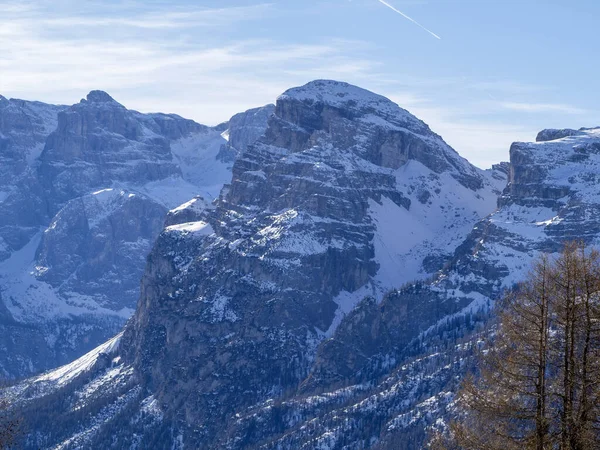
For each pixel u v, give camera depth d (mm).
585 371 116000
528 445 115562
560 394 116312
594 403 115375
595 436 114688
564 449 114625
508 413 117000
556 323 118625
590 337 116750
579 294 117688
